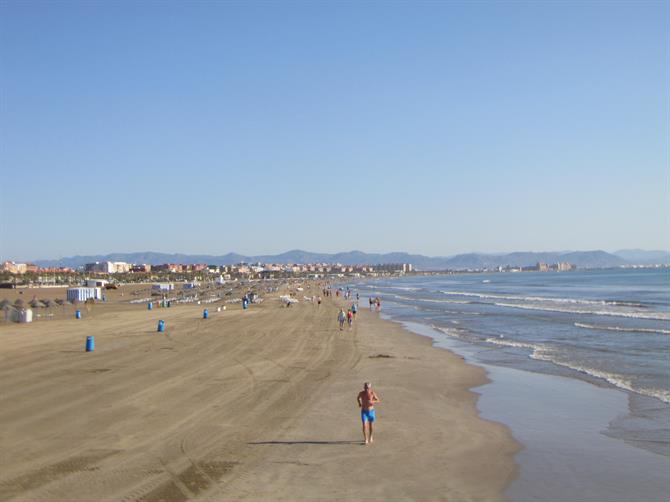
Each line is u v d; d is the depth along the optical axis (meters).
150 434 16.16
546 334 45.16
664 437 16.64
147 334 44.34
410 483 12.66
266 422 17.55
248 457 14.16
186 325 52.31
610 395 22.66
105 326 51.41
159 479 12.60
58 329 48.47
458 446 15.54
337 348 36.56
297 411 19.03
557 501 11.91
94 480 12.51
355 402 20.52
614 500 11.99
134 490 11.93
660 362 30.42
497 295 117.50
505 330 48.84
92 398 20.98
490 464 14.12
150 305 77.50
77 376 25.58
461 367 29.78
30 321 56.16
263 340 40.53
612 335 43.09
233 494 11.75
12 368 27.86
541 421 18.61
